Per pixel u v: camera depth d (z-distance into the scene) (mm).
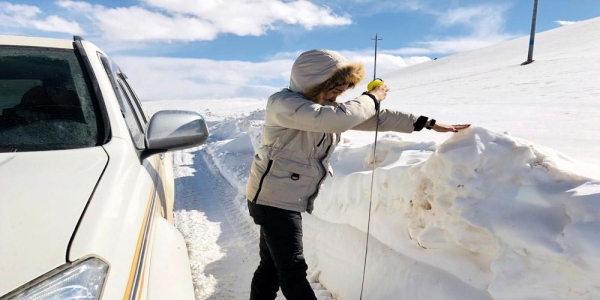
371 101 1973
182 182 7055
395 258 2555
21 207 1189
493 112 8836
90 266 1076
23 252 1046
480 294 1969
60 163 1511
